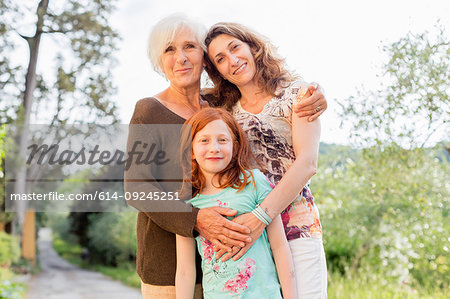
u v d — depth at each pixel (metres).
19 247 17.95
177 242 2.22
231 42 2.40
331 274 6.39
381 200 5.80
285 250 2.13
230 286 2.04
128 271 18.00
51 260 31.72
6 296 8.30
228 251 2.06
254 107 2.45
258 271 2.05
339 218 6.66
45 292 13.25
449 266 5.52
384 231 6.38
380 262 6.48
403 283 5.78
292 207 2.29
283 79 2.44
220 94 2.63
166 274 2.29
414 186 5.29
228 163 2.18
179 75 2.42
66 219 31.33
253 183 2.16
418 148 4.82
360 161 5.73
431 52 4.46
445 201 5.61
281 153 2.34
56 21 20.16
